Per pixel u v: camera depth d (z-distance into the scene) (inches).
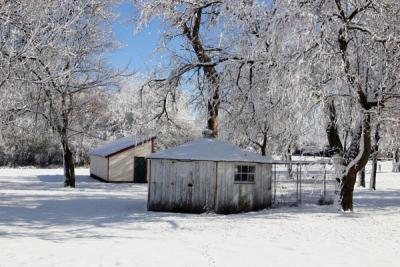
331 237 553.3
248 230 607.5
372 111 745.6
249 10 829.8
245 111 951.6
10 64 662.5
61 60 866.8
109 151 1606.8
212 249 479.8
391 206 907.4
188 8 990.4
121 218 729.0
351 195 823.7
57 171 2062.0
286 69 703.1
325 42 716.0
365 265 416.2
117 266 403.5
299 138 844.0
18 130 1325.0
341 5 724.0
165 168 831.1
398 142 876.6
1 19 653.9
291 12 703.1
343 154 822.5
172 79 1040.2
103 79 1328.7
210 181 817.5
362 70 766.5
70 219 709.3
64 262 413.1
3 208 824.3
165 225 655.1
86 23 1226.6
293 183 1480.1
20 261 414.3
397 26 727.7
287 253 463.5
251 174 847.7
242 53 880.3
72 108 1314.0
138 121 1107.3
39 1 697.0
